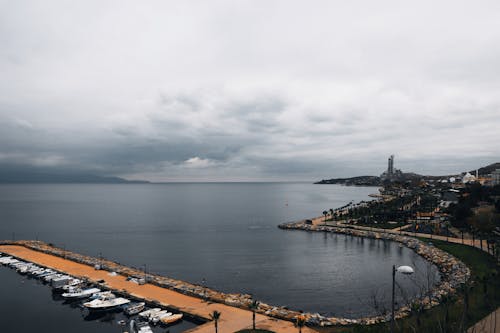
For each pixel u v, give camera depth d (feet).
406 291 415.85
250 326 300.61
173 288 411.54
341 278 482.28
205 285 453.99
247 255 641.40
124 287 418.31
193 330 292.40
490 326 254.68
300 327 282.56
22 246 655.76
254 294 417.08
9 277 481.46
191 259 611.06
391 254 630.74
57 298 404.16
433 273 491.72
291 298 401.29
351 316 342.85
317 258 610.24
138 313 354.54
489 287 345.51
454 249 579.07
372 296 403.34
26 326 333.42
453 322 268.41
